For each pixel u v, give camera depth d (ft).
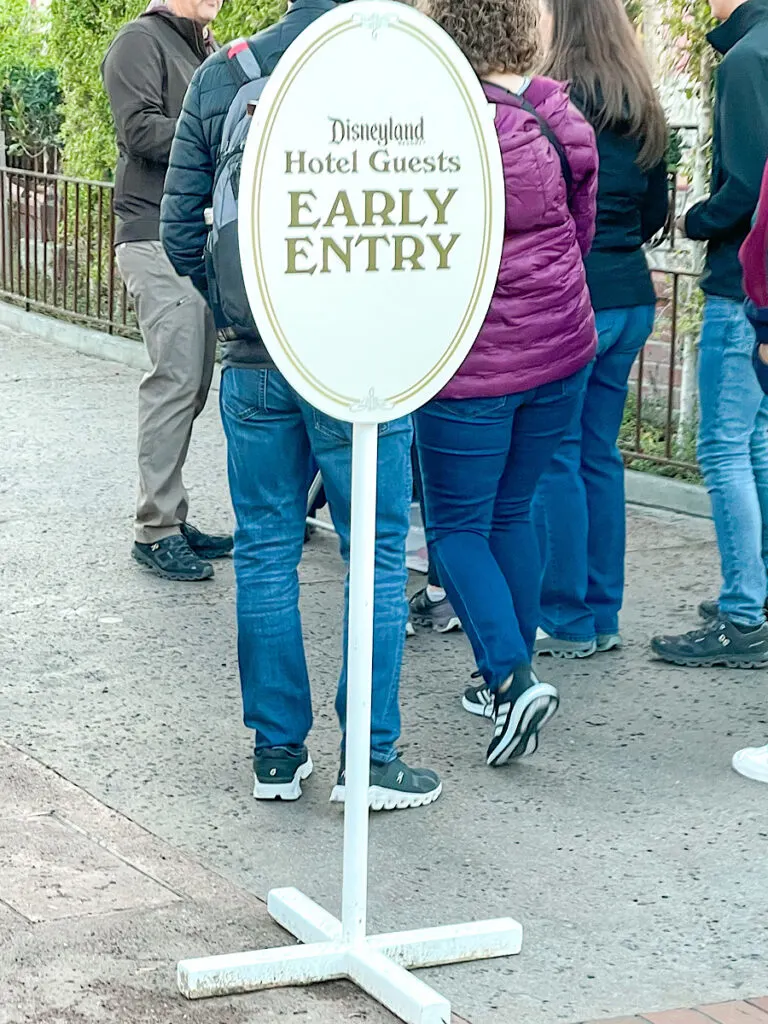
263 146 10.46
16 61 44.37
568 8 16.49
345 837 11.00
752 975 11.24
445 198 10.89
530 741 14.32
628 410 26.71
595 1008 10.76
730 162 16.35
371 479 10.95
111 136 37.04
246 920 11.74
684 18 26.12
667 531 23.20
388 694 13.64
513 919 11.87
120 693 16.39
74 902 11.91
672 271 24.32
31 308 38.58
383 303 10.87
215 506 23.66
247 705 13.88
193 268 13.97
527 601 15.17
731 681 17.16
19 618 18.70
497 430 14.08
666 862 12.94
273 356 10.73
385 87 10.66
